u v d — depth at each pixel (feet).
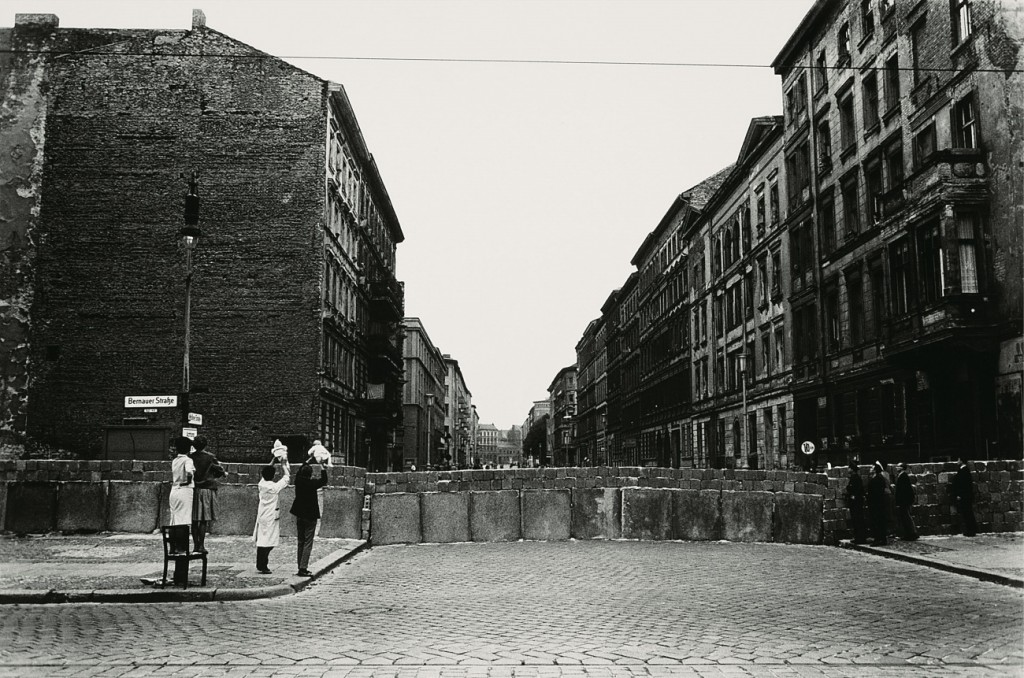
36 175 121.80
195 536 40.60
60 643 27.86
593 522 67.97
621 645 27.32
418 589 41.52
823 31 122.21
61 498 64.44
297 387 119.75
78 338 119.34
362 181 164.96
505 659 25.13
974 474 64.95
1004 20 77.41
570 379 509.35
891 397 100.07
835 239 117.19
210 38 124.77
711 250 183.73
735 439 162.91
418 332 294.25
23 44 124.16
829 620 32.27
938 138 87.71
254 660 25.09
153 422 118.21
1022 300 73.26
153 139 122.72
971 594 39.42
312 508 44.86
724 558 55.26
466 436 610.24
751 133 149.69
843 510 65.57
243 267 121.39
